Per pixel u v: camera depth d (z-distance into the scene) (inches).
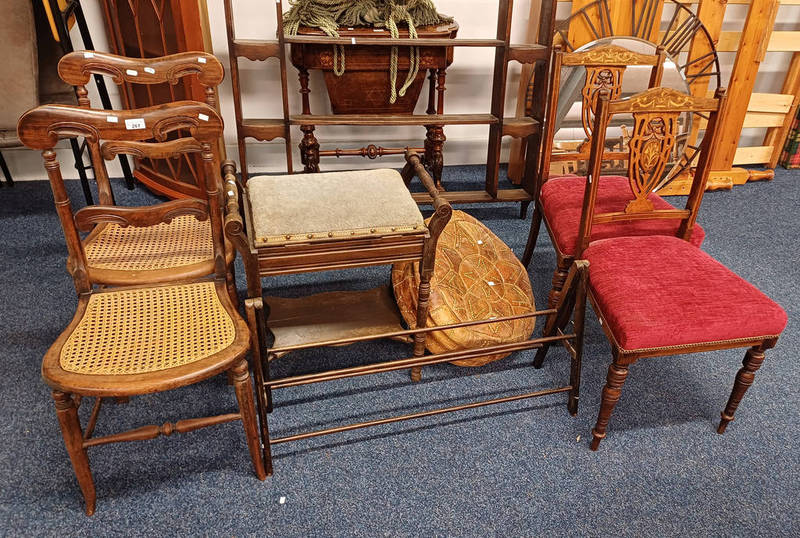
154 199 115.3
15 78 89.2
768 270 99.3
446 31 98.4
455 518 54.9
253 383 69.2
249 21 115.0
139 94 110.8
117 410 65.4
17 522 52.8
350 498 56.4
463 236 82.3
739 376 61.7
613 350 58.2
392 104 106.0
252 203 60.0
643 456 62.6
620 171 118.1
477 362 72.7
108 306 54.6
